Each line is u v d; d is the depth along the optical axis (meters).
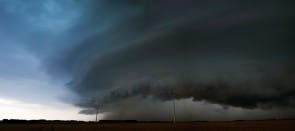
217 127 48.53
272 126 47.09
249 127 44.94
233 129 41.00
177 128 48.53
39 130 39.22
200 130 42.69
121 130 43.25
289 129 39.06
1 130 38.22
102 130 42.22
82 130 40.94
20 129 39.09
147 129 46.19
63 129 41.75
